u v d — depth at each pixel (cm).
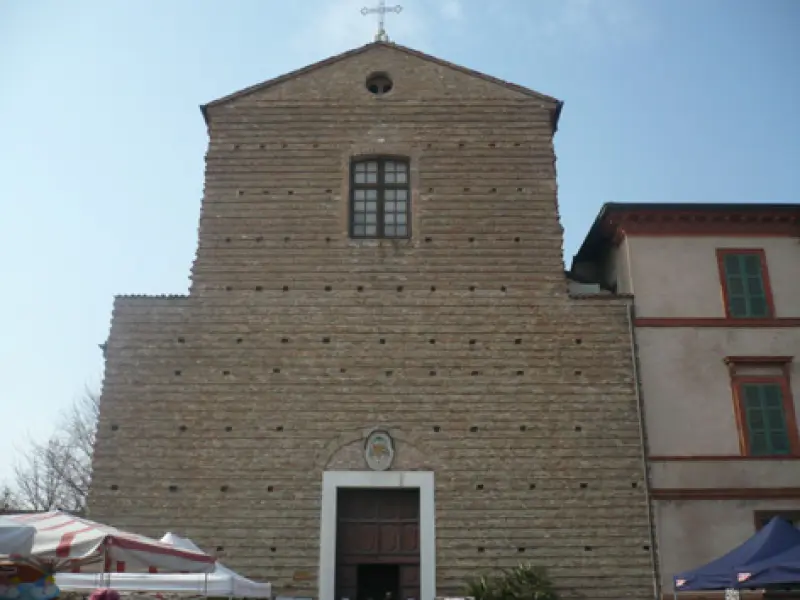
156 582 1620
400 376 2389
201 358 2405
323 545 2233
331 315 2452
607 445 2338
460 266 2512
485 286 2494
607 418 2364
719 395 2414
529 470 2308
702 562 2244
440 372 2397
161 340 2425
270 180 2616
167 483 2288
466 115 2702
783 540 1702
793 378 2439
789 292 2533
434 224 2561
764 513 2294
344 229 2552
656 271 2531
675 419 2383
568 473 2308
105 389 2373
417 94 2725
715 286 2523
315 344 2419
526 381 2395
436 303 2469
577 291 2612
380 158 2673
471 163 2644
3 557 1277
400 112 2703
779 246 2581
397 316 2452
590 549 2242
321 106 2706
